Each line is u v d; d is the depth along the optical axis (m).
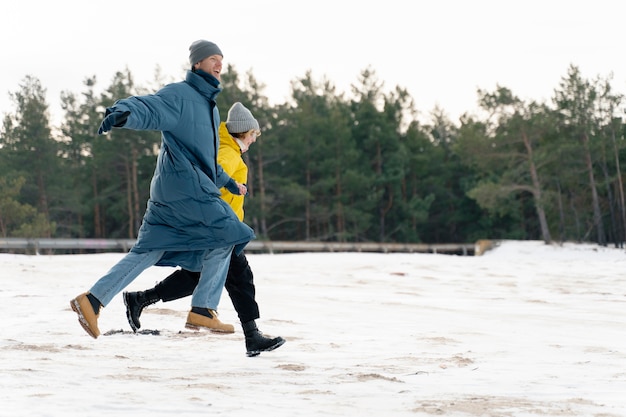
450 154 82.19
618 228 64.12
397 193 71.19
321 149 67.19
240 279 6.11
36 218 57.12
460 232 78.38
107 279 5.45
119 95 68.62
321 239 67.69
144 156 67.06
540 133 54.69
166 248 5.52
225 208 5.55
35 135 64.06
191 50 5.58
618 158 60.97
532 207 73.31
